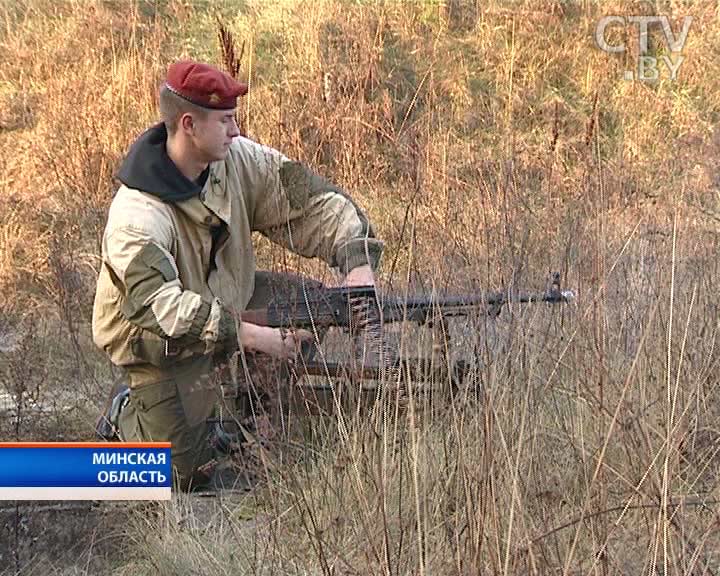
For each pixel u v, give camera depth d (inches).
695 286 187.6
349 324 177.5
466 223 197.3
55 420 207.5
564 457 167.0
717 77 498.9
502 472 143.8
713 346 170.4
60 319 271.0
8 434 191.5
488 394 143.7
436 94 440.8
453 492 153.9
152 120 415.8
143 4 491.2
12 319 289.0
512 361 155.4
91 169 375.2
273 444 174.2
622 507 141.3
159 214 185.2
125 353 189.9
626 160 346.3
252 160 201.8
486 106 446.0
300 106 392.5
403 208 312.8
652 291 183.3
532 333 164.6
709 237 214.8
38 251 338.3
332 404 187.9
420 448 158.4
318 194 204.4
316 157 327.3
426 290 182.5
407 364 152.3
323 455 175.3
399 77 447.5
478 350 154.9
